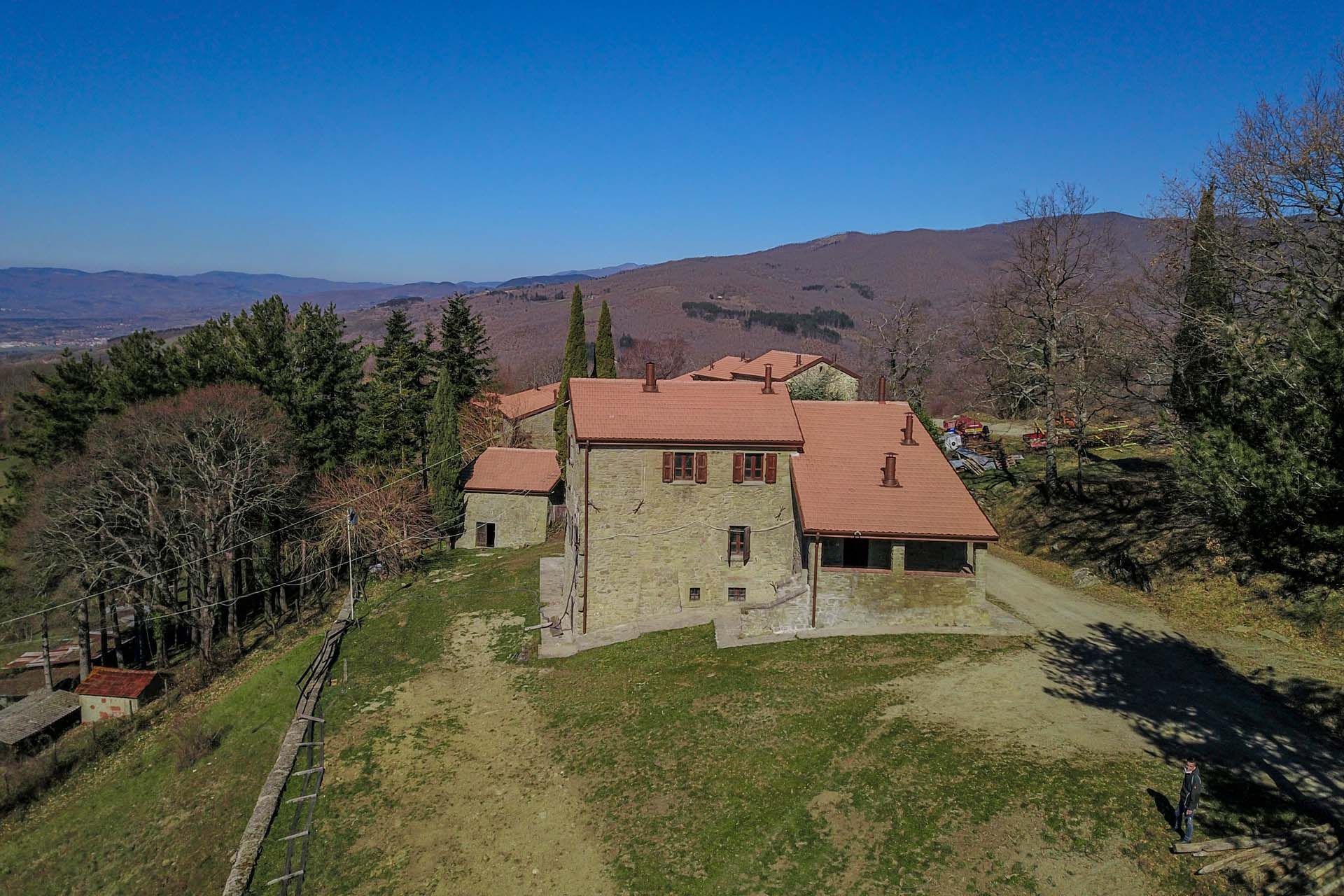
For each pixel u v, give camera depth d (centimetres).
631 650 3584
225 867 2581
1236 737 2362
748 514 3903
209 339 5844
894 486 3675
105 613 4816
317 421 5788
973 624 3400
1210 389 2038
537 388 9025
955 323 9381
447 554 5766
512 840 2438
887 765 2417
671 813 2416
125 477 4438
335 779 2897
